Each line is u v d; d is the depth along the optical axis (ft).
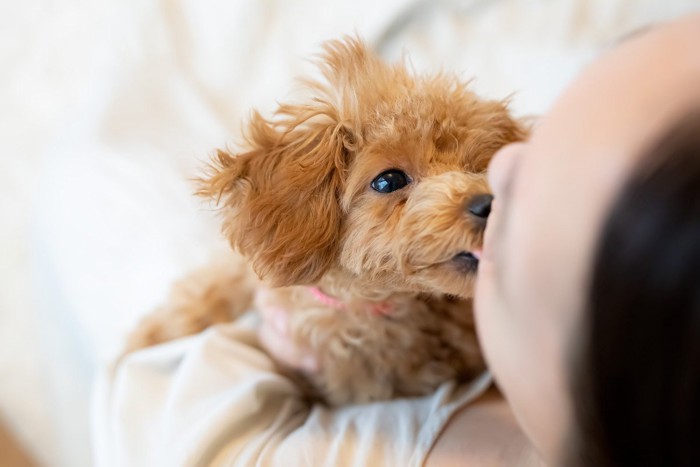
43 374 4.90
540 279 1.27
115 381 3.46
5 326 5.16
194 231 4.30
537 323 1.31
